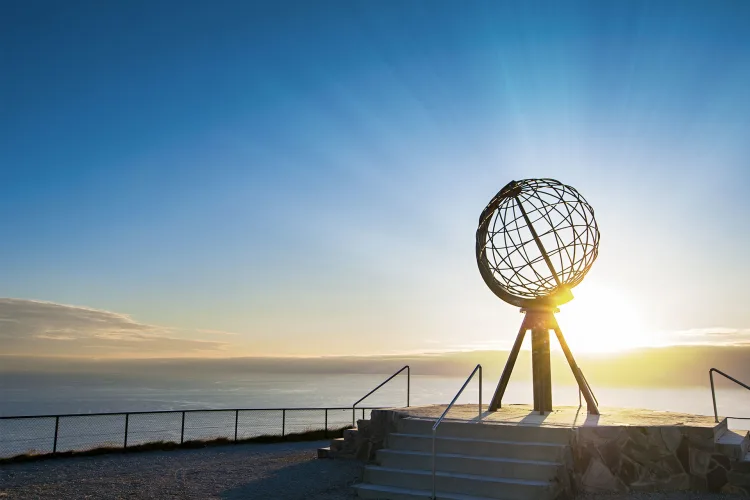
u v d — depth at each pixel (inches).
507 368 543.2
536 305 538.6
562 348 533.6
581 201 527.2
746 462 362.0
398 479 398.0
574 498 366.3
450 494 370.9
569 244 524.1
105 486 433.7
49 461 558.6
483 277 553.9
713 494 362.6
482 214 556.4
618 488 376.5
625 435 387.5
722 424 423.5
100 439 2079.2
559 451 374.6
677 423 414.3
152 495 402.3
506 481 362.3
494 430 410.6
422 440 425.4
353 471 467.5
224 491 413.1
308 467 496.7
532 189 534.3
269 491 411.5
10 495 404.8
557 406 607.2
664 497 359.6
